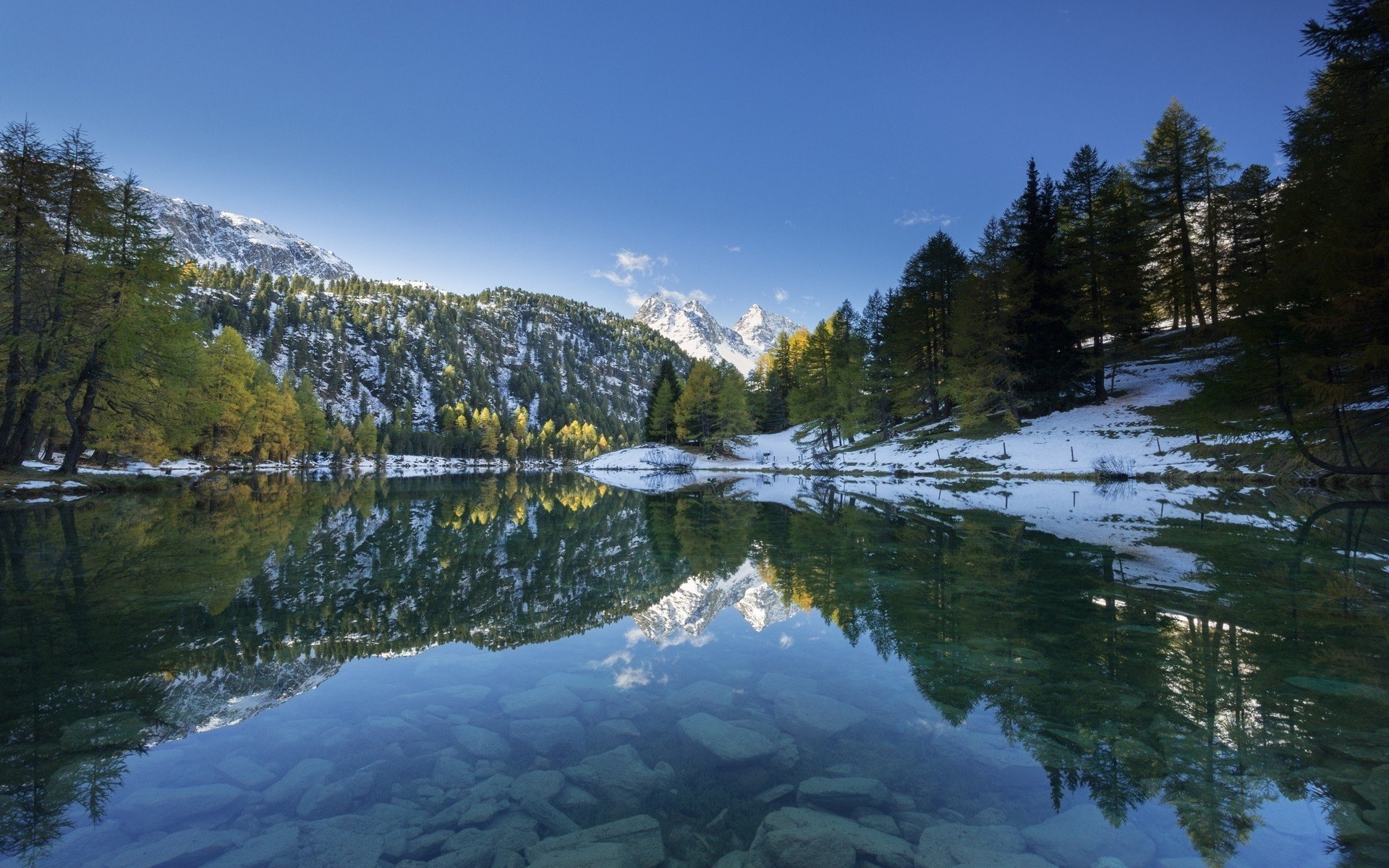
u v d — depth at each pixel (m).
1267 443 20.23
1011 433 32.03
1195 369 29.73
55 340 21.53
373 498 25.05
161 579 8.45
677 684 4.77
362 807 3.05
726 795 3.23
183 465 42.91
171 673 4.91
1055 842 2.70
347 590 7.96
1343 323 13.51
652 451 69.38
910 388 39.12
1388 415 16.09
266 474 49.47
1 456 21.75
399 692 4.61
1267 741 3.55
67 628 6.09
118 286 23.09
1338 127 17.41
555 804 3.11
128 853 2.60
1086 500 17.48
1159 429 25.73
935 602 6.98
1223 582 7.43
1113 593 7.09
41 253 21.69
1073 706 4.11
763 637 5.90
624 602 7.34
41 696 4.39
